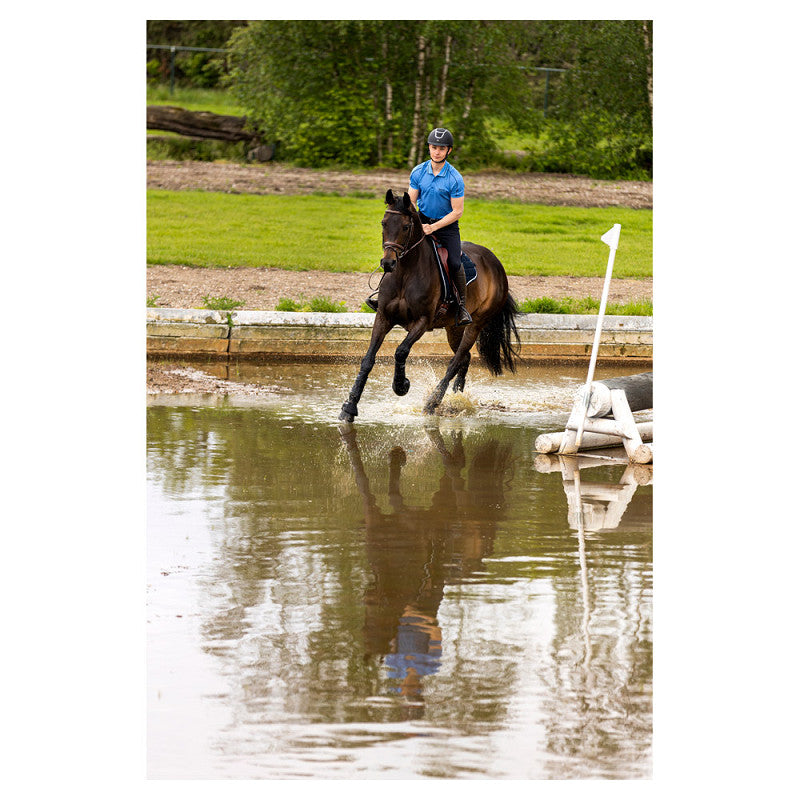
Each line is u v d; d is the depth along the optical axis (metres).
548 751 5.01
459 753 4.97
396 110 33.47
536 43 35.56
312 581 7.08
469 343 13.62
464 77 33.34
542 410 13.54
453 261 12.74
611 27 33.62
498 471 10.30
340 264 22.53
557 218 28.28
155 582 7.03
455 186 12.55
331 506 8.88
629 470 10.48
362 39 32.69
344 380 15.18
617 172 34.03
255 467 10.14
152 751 4.99
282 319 16.67
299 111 32.75
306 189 30.05
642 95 34.16
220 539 7.94
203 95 40.47
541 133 35.16
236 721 5.24
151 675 5.71
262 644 6.08
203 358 16.44
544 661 5.91
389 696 5.49
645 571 7.36
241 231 25.03
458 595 6.87
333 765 4.87
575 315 17.34
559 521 8.56
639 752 5.02
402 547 7.83
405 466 10.38
